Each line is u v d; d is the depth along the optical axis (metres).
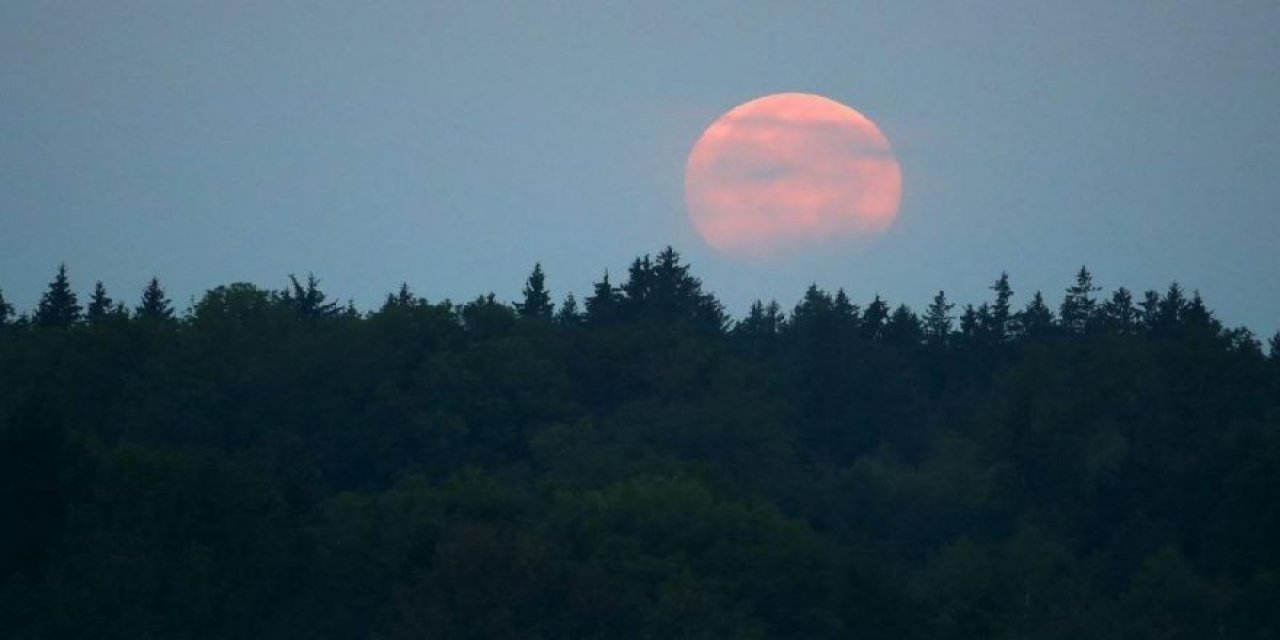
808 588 186.62
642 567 185.38
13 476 174.25
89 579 169.00
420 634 169.38
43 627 165.00
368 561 185.00
